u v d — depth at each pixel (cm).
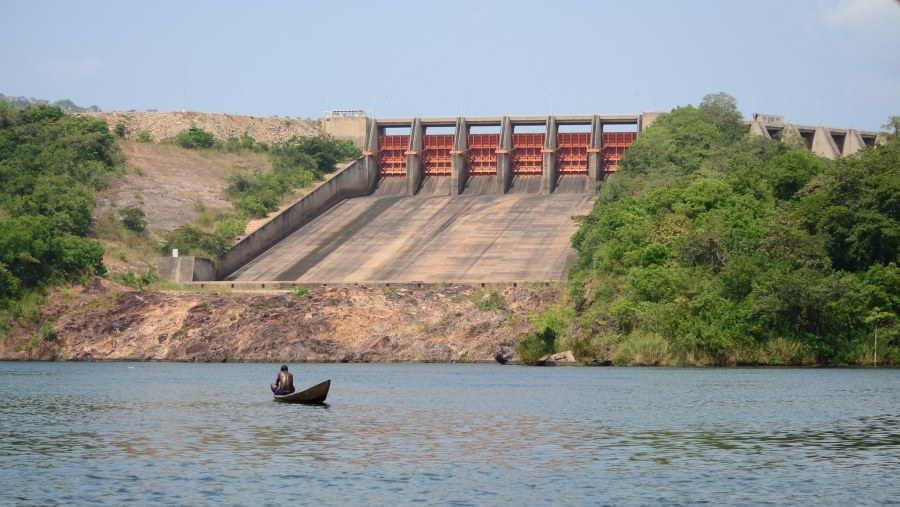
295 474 6362
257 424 8569
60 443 7525
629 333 16525
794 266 16988
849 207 17838
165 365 17162
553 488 5975
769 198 19638
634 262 17250
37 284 19400
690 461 6794
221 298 19075
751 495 5816
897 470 6500
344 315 18325
